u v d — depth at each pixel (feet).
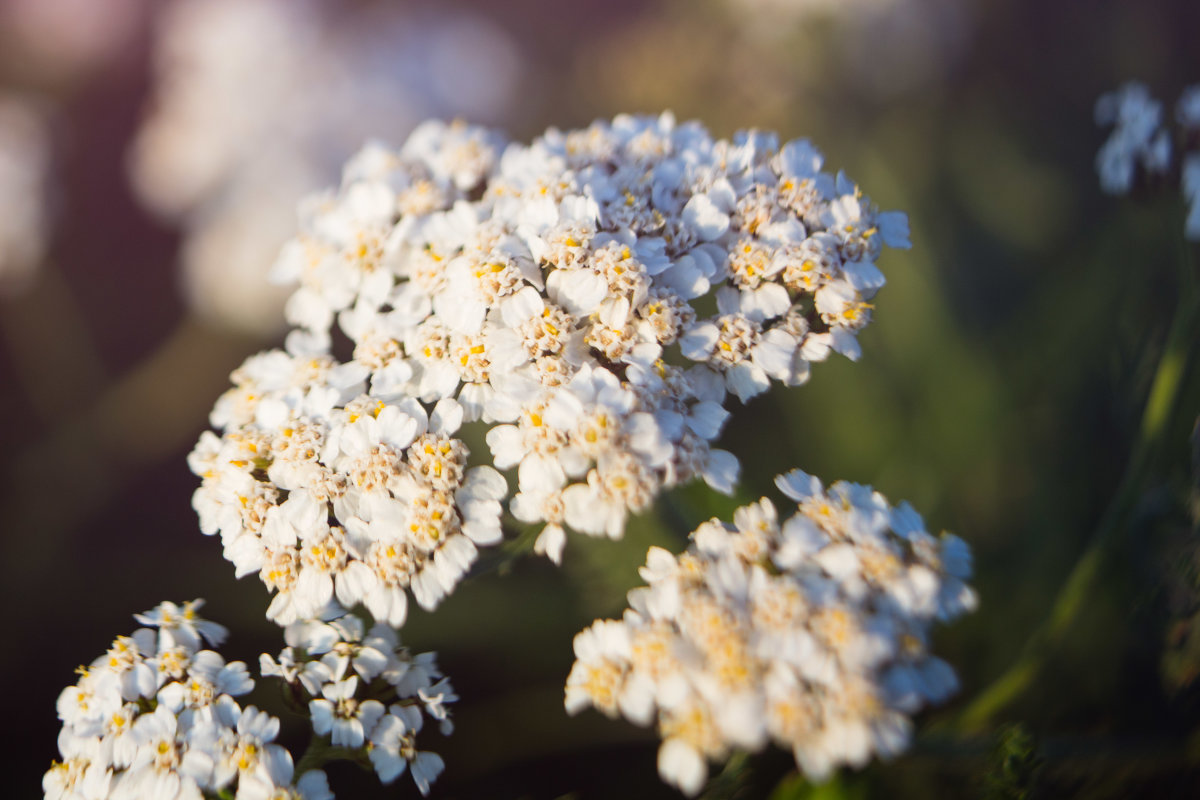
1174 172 0.60
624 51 0.95
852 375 0.70
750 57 0.90
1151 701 0.55
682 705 0.43
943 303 0.72
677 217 0.50
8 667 0.72
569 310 0.48
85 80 1.03
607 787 0.62
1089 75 0.91
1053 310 0.72
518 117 0.98
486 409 0.47
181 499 0.84
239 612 0.70
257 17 0.92
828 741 0.42
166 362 0.92
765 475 0.68
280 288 0.89
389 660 0.49
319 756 0.48
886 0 0.88
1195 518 0.56
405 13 0.98
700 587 0.44
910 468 0.67
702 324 0.48
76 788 0.47
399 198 0.53
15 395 0.89
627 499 0.45
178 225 0.97
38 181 0.92
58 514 0.81
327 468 0.48
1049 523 0.65
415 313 0.51
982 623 0.63
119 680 0.48
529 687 0.65
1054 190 0.82
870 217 0.51
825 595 0.44
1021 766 0.49
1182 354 0.55
